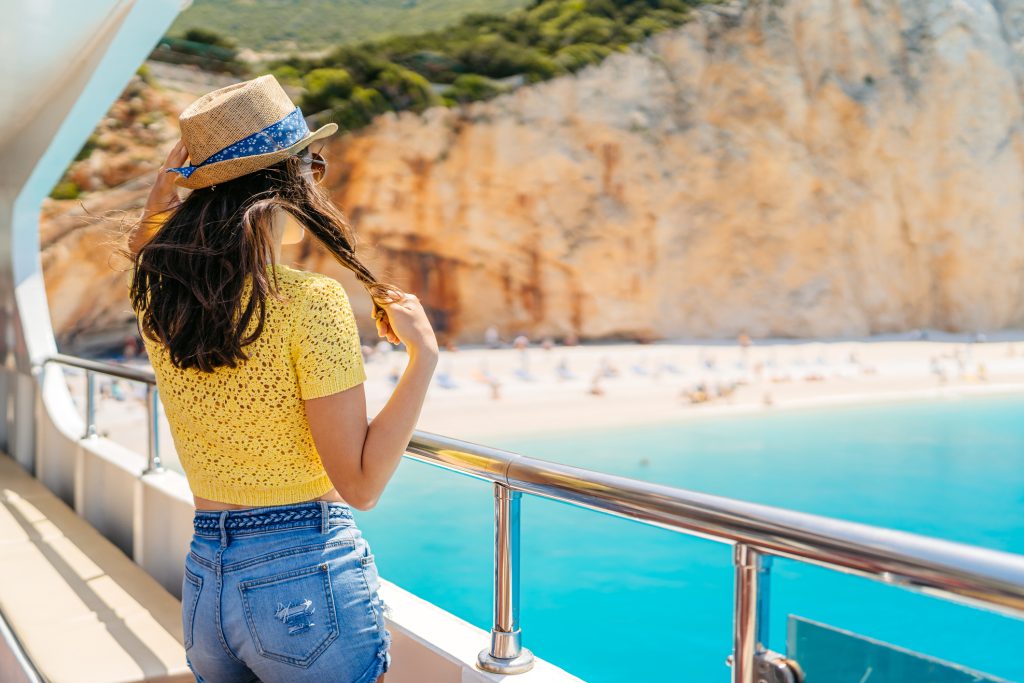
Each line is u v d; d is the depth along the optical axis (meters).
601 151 32.00
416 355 1.17
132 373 3.69
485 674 1.54
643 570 7.46
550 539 8.41
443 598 6.57
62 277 24.56
